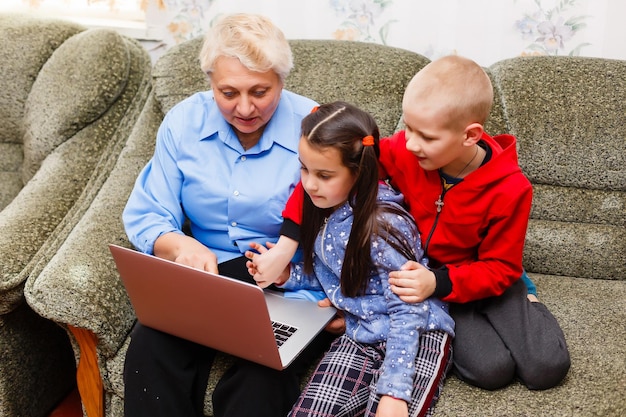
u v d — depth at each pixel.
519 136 1.59
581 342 1.28
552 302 1.45
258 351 1.12
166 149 1.42
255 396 1.17
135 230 1.38
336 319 1.30
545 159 1.59
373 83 1.62
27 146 1.80
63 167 1.69
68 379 1.80
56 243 1.50
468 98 1.13
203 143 1.40
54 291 1.30
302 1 1.85
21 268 1.42
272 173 1.36
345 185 1.17
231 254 1.41
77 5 2.09
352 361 1.20
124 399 1.26
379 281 1.22
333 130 1.13
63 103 1.74
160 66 1.72
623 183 1.58
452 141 1.16
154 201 1.40
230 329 1.12
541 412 1.11
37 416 1.68
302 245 1.29
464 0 1.75
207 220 1.41
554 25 1.74
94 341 1.35
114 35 1.78
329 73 1.65
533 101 1.60
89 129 1.75
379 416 1.09
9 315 1.51
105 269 1.37
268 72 1.24
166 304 1.17
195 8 1.92
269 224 1.37
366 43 1.72
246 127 1.30
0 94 1.86
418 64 1.66
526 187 1.20
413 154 1.21
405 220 1.23
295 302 1.31
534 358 1.15
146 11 1.96
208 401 1.27
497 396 1.16
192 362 1.28
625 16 1.69
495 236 1.22
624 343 1.28
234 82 1.22
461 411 1.13
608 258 1.59
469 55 1.81
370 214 1.18
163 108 1.71
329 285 1.28
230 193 1.36
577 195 1.61
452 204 1.23
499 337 1.22
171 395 1.24
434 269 1.21
